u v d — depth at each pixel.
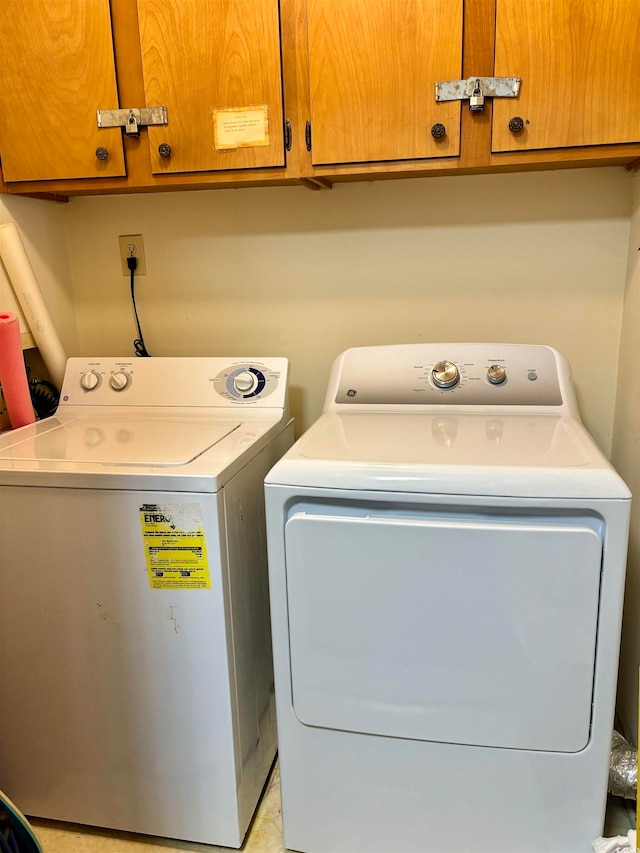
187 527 1.12
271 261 1.77
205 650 1.17
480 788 1.13
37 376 1.78
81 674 1.24
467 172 1.55
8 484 1.17
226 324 1.84
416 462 1.04
